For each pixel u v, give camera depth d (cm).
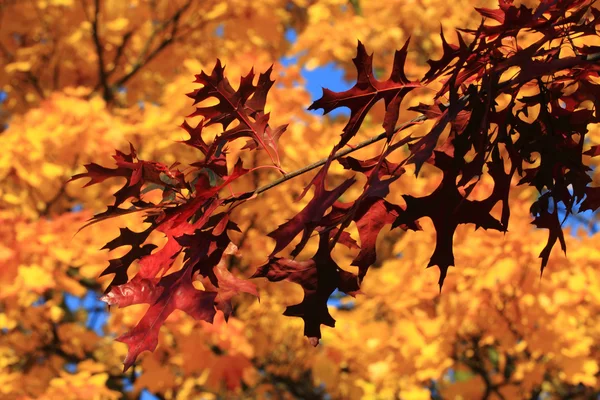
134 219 482
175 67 727
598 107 128
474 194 451
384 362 520
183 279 125
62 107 514
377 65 667
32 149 484
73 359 590
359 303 640
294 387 646
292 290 591
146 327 122
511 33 116
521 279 438
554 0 112
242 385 639
